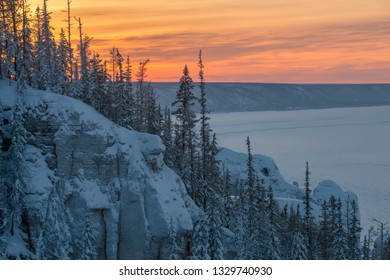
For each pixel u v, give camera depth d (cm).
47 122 6906
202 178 8288
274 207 8400
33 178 6669
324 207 8806
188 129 8362
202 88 8412
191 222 7169
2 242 6291
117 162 7075
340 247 8069
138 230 6938
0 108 6894
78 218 6694
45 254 5688
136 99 8769
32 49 7994
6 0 7438
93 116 7144
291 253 7588
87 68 7988
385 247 10469
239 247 7269
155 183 7188
